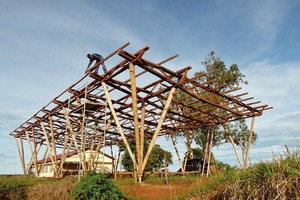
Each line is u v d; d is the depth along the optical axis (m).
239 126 23.95
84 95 13.38
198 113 18.36
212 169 14.11
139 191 9.23
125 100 14.48
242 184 4.61
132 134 22.27
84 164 12.84
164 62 10.89
